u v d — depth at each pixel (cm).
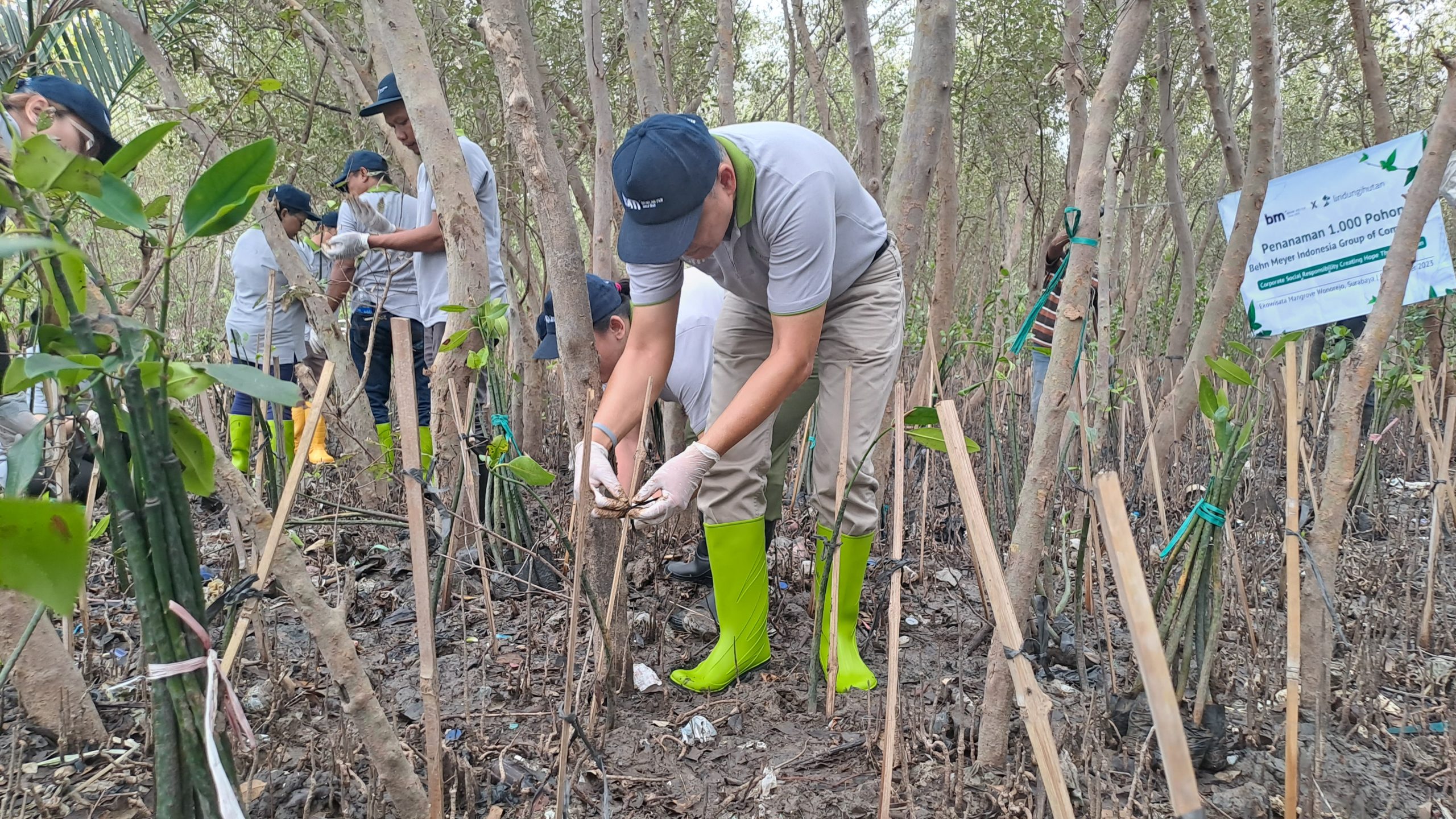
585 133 463
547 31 539
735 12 648
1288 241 260
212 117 360
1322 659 166
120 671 208
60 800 155
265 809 162
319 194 597
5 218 118
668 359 212
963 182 966
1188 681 190
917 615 272
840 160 207
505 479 235
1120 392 302
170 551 87
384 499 329
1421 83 717
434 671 137
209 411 189
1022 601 168
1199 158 885
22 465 77
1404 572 281
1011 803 162
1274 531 311
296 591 120
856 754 191
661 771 186
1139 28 154
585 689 208
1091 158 156
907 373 464
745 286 212
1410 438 450
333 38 457
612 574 205
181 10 364
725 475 219
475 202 267
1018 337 206
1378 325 150
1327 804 158
